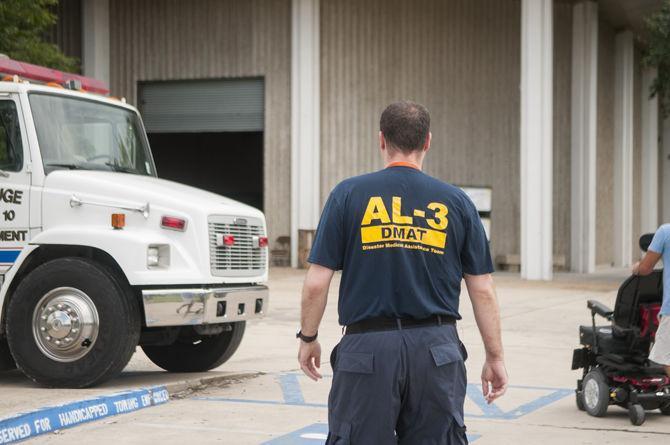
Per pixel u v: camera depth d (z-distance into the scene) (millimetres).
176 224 9516
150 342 10305
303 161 31750
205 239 9594
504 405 9242
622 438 7734
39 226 9633
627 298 8359
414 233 4488
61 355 9289
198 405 8922
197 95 33281
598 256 35875
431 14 32656
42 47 20703
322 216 4598
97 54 33250
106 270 9289
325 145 32250
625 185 38219
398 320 4449
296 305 19281
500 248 33125
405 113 4613
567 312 18625
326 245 4527
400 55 32562
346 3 32250
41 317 9328
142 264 9242
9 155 9781
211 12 32938
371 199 4516
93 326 9180
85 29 33281
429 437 4453
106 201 9570
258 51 32594
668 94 29516
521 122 28719
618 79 38188
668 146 46656
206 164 45000
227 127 32969
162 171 44500
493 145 33031
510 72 33000
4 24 19891
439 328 4488
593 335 8688
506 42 33000
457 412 4473
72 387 9289
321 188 32250
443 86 32719
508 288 24859
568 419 8539
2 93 9836
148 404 8820
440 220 4531
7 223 9711
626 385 8500
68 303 9219
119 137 10688
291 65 32094
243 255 10156
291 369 11336
